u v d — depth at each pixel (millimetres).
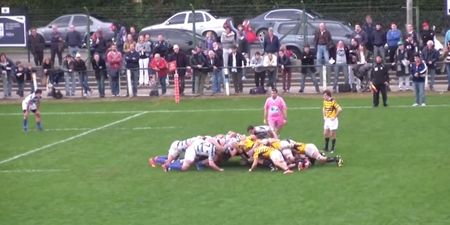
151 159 46875
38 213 36500
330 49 78000
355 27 84938
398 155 47906
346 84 77062
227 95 77688
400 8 98000
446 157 46875
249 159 45031
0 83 83625
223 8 101688
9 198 39625
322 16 95750
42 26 99938
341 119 63031
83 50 94625
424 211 35000
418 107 68125
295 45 87062
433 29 84562
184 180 42500
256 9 100812
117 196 39375
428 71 76312
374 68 68812
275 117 52688
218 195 38938
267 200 37656
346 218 34188
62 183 42719
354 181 41094
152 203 37750
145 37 79812
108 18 100000
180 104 74125
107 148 53250
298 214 35000
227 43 78125
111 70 78562
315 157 45188
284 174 43156
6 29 87500
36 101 61531
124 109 72188
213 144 44875
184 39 86875
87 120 66562
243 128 60562
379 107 68812
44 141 56750
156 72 78000
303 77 77375
